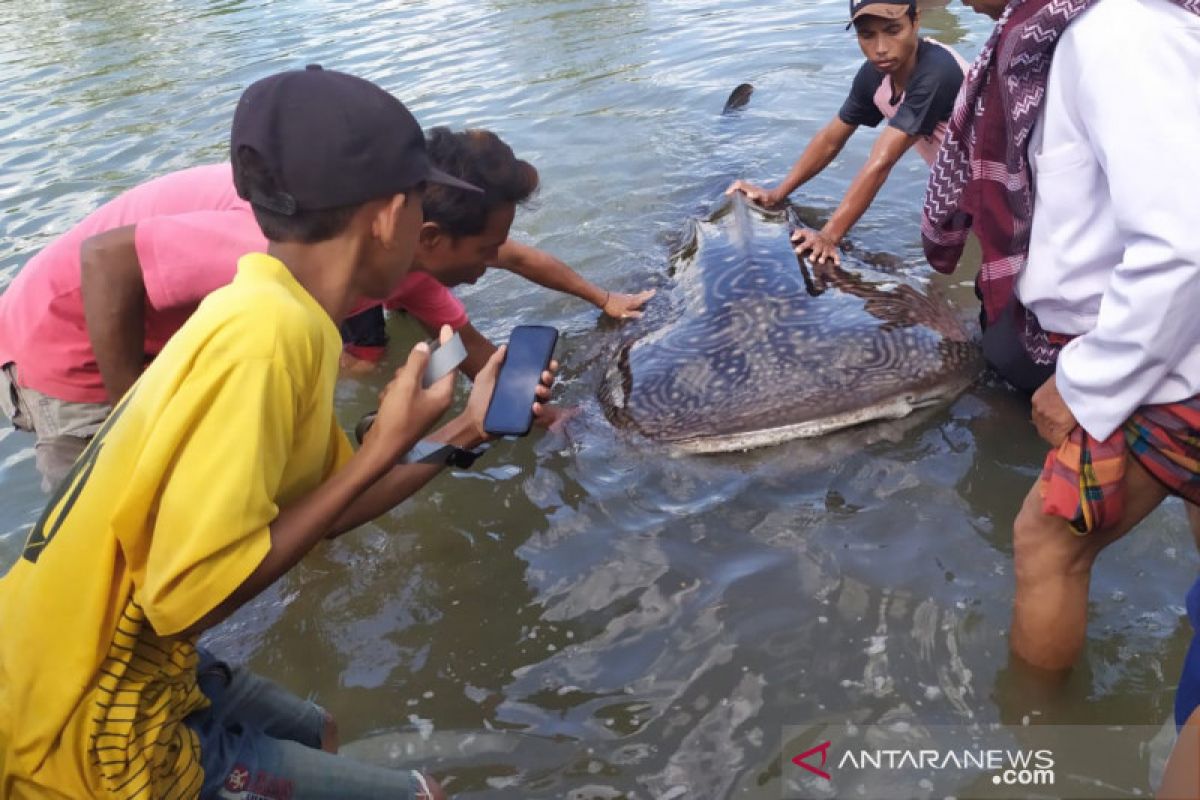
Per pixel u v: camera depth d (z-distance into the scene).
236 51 8.45
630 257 4.70
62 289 2.72
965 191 2.53
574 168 5.70
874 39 3.96
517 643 2.60
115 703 1.68
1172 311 1.83
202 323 1.65
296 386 1.70
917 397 3.27
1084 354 2.00
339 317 1.86
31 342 2.78
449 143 2.43
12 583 1.77
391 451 1.88
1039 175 2.15
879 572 2.66
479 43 8.09
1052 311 2.29
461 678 2.51
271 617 2.78
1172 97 1.84
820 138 4.83
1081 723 2.19
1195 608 1.79
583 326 4.18
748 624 2.55
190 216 2.54
